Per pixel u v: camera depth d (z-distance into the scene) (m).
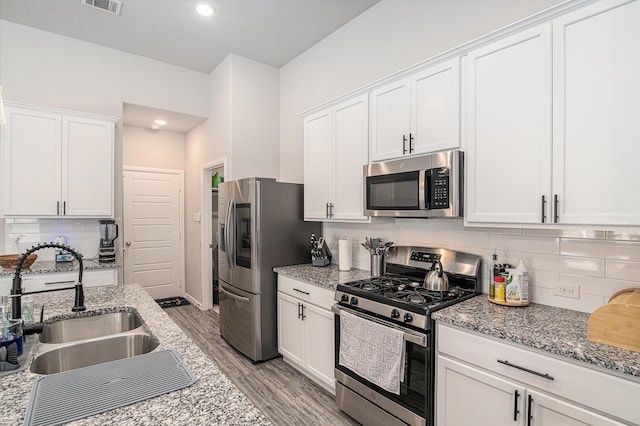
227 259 3.40
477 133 1.84
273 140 4.11
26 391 0.95
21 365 1.12
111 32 3.38
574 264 1.75
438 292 2.02
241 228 3.23
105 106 3.67
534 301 1.89
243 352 3.19
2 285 2.75
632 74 1.33
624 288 1.59
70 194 3.23
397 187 2.22
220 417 0.84
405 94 2.24
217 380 1.03
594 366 1.21
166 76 4.07
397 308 1.87
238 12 3.03
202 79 4.35
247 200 3.13
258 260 3.04
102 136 3.39
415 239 2.55
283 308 3.00
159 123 4.70
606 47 1.40
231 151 3.78
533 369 1.36
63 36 3.45
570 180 1.50
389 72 2.80
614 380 1.17
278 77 4.17
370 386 2.05
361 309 2.09
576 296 1.74
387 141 2.37
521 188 1.66
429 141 2.09
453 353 1.65
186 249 5.40
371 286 2.23
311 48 3.66
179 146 5.35
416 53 2.58
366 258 2.99
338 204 2.79
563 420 1.28
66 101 3.46
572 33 1.49
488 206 1.79
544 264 1.86
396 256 2.56
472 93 1.86
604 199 1.41
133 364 1.13
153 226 5.16
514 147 1.69
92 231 3.60
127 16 3.10
